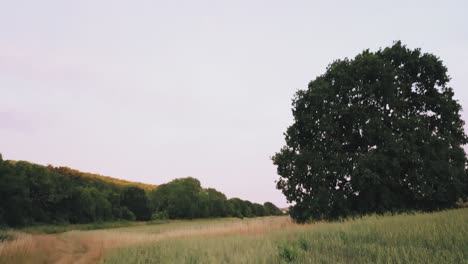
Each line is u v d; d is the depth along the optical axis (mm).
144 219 106875
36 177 82500
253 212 160875
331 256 8102
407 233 9734
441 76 29266
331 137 27312
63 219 83875
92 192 98750
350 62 29672
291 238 12875
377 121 25094
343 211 26156
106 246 21969
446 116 28312
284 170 28688
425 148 25625
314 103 28625
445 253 6637
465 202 27594
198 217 122062
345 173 25469
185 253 11641
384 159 24234
